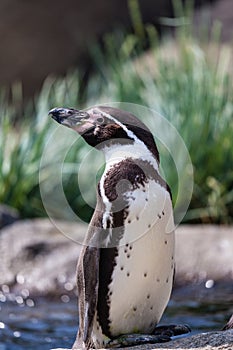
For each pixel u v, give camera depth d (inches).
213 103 1140.5
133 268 486.3
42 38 1806.1
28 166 1104.2
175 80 1179.3
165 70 1206.3
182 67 1214.9
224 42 1505.9
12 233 933.8
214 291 847.7
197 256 881.5
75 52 1801.2
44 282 874.8
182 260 880.9
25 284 879.7
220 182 1090.7
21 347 701.3
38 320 789.2
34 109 1606.8
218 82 1169.4
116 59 1467.8
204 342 461.1
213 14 1653.5
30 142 1125.1
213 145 1098.7
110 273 489.7
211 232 917.8
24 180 1098.1
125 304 494.6
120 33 1777.8
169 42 1440.7
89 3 1834.4
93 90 1385.3
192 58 1225.4
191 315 760.3
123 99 1186.0
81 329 513.7
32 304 850.8
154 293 495.8
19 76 1777.8
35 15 1820.9
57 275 876.6
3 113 1298.0
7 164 1106.7
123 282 489.1
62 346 703.7
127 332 503.5
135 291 491.5
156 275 491.5
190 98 1139.3
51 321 784.9
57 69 1788.9
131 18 1822.1
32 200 1096.2
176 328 513.0
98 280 488.1
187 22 1435.8
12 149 1120.2
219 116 1130.7
